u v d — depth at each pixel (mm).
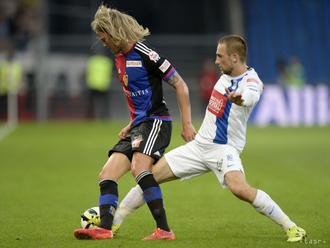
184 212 31734
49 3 112000
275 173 46594
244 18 121000
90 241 24266
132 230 27141
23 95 101000
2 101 99062
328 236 25516
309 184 41188
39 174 46000
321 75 119500
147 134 24438
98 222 25250
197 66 112438
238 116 23953
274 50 119625
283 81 102938
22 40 105562
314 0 124750
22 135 76938
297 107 96812
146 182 24156
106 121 101625
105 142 68688
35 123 95812
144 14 117938
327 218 29734
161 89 24797
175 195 37344
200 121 98750
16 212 31875
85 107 103312
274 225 28188
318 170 48250
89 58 105562
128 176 45500
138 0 117375
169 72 24219
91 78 97688
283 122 96750
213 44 113562
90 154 58156
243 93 22609
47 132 81062
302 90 97000
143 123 24688
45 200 35594
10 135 77000
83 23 114125
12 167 49750
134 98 24812
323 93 97188
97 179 43688
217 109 24109
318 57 120500
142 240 24344
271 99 96938
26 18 105438
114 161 24688
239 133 24203
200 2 118938
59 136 75562
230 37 23844
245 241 24484
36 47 100438
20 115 100500
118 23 24078
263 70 117625
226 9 118062
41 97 96500
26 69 103438
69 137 74312
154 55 24219
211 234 26156
